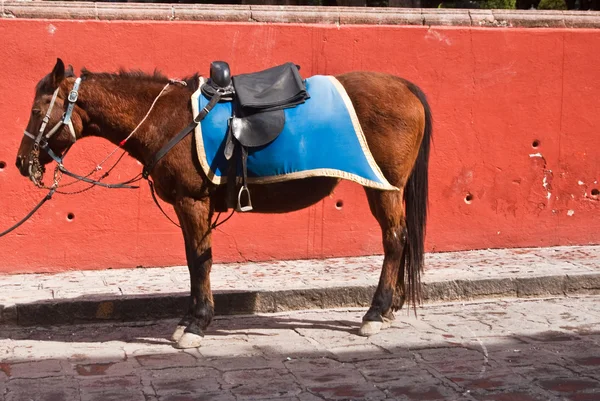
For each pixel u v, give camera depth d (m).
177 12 7.78
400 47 8.17
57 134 5.66
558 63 8.54
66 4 7.53
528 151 8.58
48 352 5.68
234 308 6.73
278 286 6.96
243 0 10.26
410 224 6.08
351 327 6.27
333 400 4.64
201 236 5.77
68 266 7.74
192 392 4.80
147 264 7.93
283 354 5.56
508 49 8.40
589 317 6.49
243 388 4.86
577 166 8.71
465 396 4.67
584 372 5.06
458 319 6.47
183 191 5.71
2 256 7.58
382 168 5.87
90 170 7.70
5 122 7.45
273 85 5.73
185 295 6.70
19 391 4.84
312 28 7.98
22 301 6.49
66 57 7.51
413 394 4.71
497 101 8.45
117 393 4.80
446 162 8.39
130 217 7.85
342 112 5.73
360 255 8.34
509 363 5.27
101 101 5.71
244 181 5.62
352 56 8.09
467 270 7.53
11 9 7.41
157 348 5.77
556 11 8.57
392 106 5.82
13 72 7.42
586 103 8.66
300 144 5.64
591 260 7.98
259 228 8.11
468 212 8.52
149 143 5.75
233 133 5.57
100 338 6.08
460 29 8.27
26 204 7.59
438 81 8.28
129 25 7.62
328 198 8.22
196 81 5.92
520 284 7.22
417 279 6.08
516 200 8.62
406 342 5.80
